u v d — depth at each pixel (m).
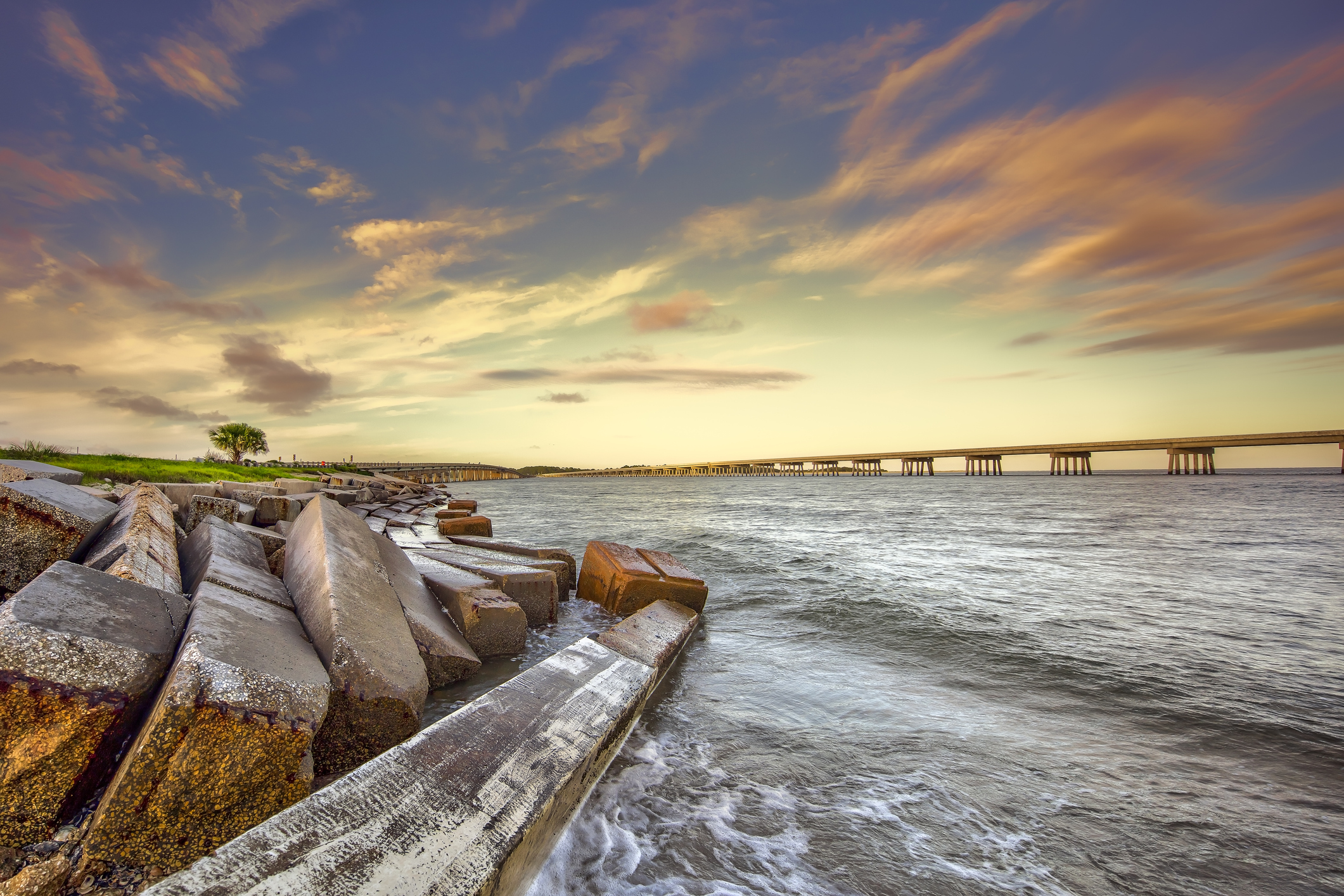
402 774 3.04
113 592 3.51
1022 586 12.56
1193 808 4.13
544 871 3.26
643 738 5.06
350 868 2.35
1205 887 3.36
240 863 2.24
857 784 4.37
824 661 7.40
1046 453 127.69
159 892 2.04
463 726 3.67
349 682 3.89
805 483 118.56
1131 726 5.50
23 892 2.33
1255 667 7.21
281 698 2.97
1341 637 8.55
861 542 21.02
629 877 3.26
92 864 2.52
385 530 17.20
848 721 5.54
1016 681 6.73
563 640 7.83
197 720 2.69
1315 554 17.06
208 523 7.09
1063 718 5.68
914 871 3.41
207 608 3.77
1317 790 4.39
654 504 50.03
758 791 4.23
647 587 9.18
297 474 39.12
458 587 7.43
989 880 3.35
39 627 2.76
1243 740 5.22
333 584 4.88
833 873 3.37
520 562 10.59
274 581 6.02
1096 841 3.75
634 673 5.44
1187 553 17.78
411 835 2.63
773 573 14.16
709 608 10.39
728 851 3.54
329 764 3.83
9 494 4.67
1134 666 7.24
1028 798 4.23
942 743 5.09
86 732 2.71
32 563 4.76
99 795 2.77
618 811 3.91
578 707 4.42
